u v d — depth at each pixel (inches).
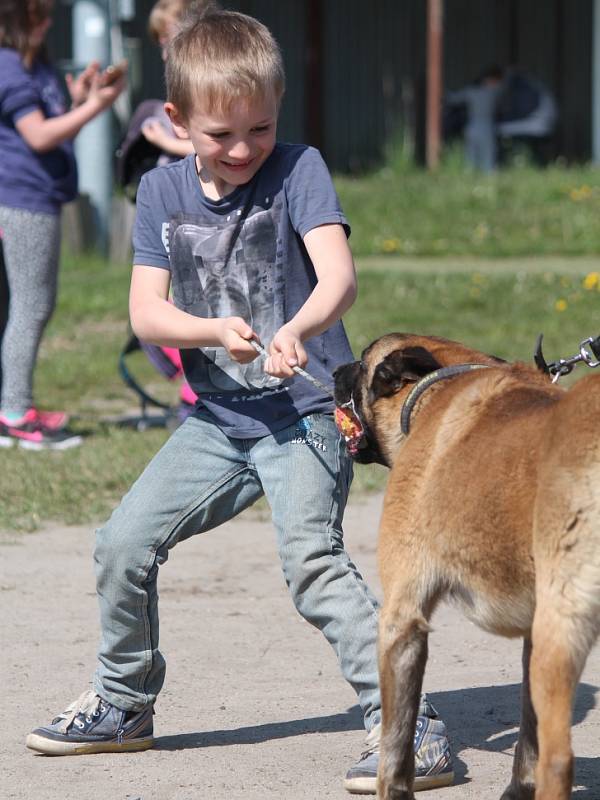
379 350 278.1
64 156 597.6
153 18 534.6
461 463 240.5
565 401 226.7
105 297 1043.9
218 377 290.2
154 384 798.5
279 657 362.3
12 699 331.3
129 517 289.7
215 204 286.7
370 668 275.3
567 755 212.7
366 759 272.2
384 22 2014.0
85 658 362.0
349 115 2022.6
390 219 1326.3
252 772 283.7
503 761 289.7
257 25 279.3
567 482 214.2
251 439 286.5
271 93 275.1
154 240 294.8
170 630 385.7
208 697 332.8
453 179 1488.7
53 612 404.5
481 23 2025.1
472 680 342.3
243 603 413.1
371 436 278.1
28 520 510.0
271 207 284.5
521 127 1786.4
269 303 285.7
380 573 255.3
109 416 711.1
